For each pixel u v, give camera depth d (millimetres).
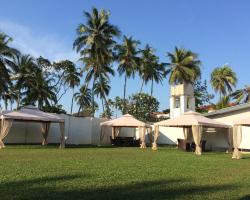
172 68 51812
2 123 27094
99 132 40469
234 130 24656
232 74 61125
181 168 15203
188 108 43562
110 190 9391
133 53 49281
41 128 35250
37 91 53750
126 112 53156
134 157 20812
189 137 35719
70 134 37375
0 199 7965
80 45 44500
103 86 54219
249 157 25375
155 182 10953
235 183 11234
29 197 8234
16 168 13406
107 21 44031
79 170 13297
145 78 53250
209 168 15656
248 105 32688
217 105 59125
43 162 15969
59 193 8805
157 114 58125
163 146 39094
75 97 71062
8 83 43594
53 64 59656
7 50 41219
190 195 8992
